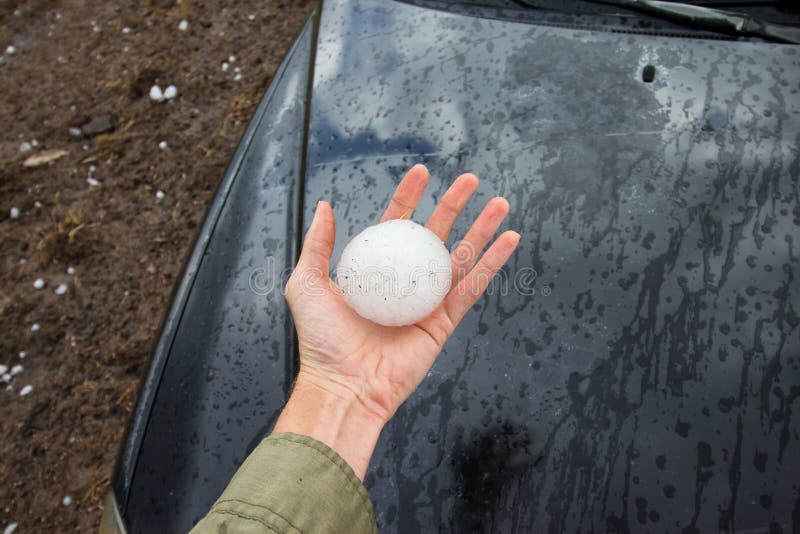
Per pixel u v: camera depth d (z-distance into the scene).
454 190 0.45
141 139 1.02
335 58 0.59
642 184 0.47
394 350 0.42
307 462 0.34
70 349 0.84
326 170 0.53
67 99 1.09
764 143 0.48
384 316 0.42
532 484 0.40
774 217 0.45
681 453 0.39
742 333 0.42
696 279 0.43
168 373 0.50
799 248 0.44
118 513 0.46
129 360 0.81
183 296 0.53
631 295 0.44
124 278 0.89
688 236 0.45
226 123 1.02
